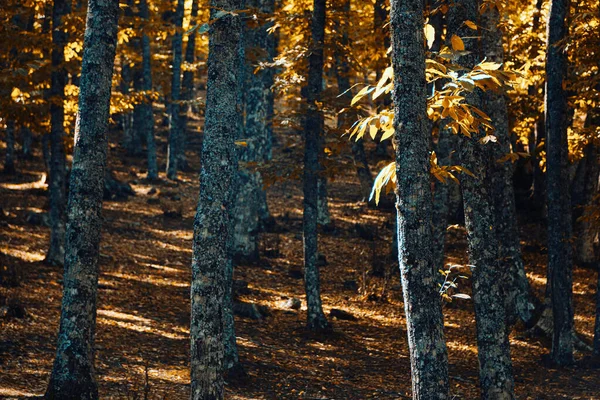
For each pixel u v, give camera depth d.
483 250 7.37
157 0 29.48
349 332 13.46
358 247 20.45
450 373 11.55
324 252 19.83
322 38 12.70
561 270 11.60
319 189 22.30
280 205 25.73
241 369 9.96
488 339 7.34
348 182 29.69
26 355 9.20
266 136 26.92
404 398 9.91
